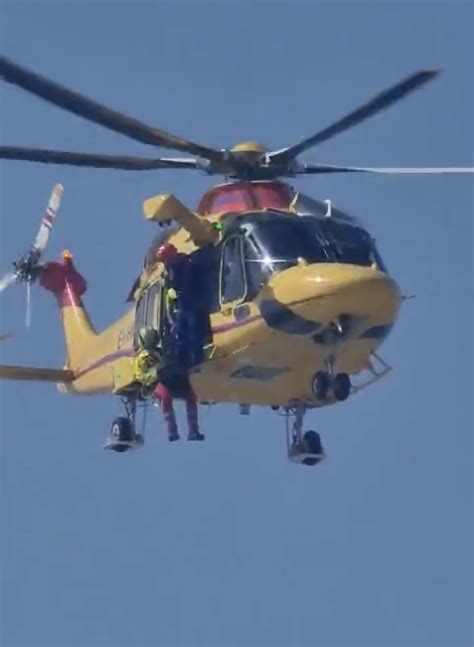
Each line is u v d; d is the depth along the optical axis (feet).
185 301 325.42
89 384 377.50
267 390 331.57
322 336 312.71
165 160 329.72
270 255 316.40
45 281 406.82
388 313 306.96
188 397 331.77
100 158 321.73
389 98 313.12
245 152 332.19
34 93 296.51
